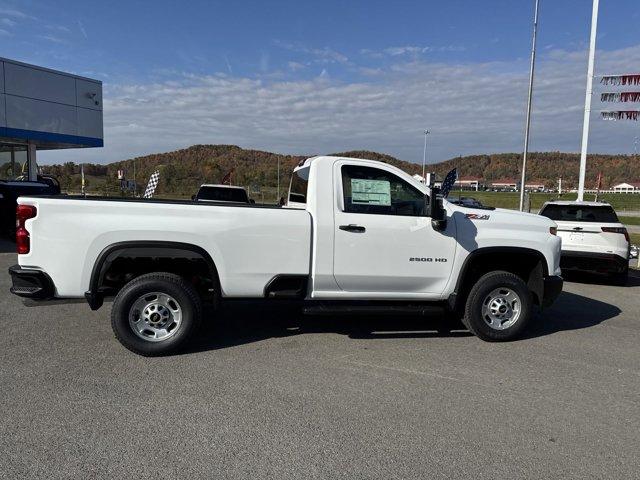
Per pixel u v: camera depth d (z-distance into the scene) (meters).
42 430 3.44
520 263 6.20
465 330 6.26
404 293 5.65
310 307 5.32
